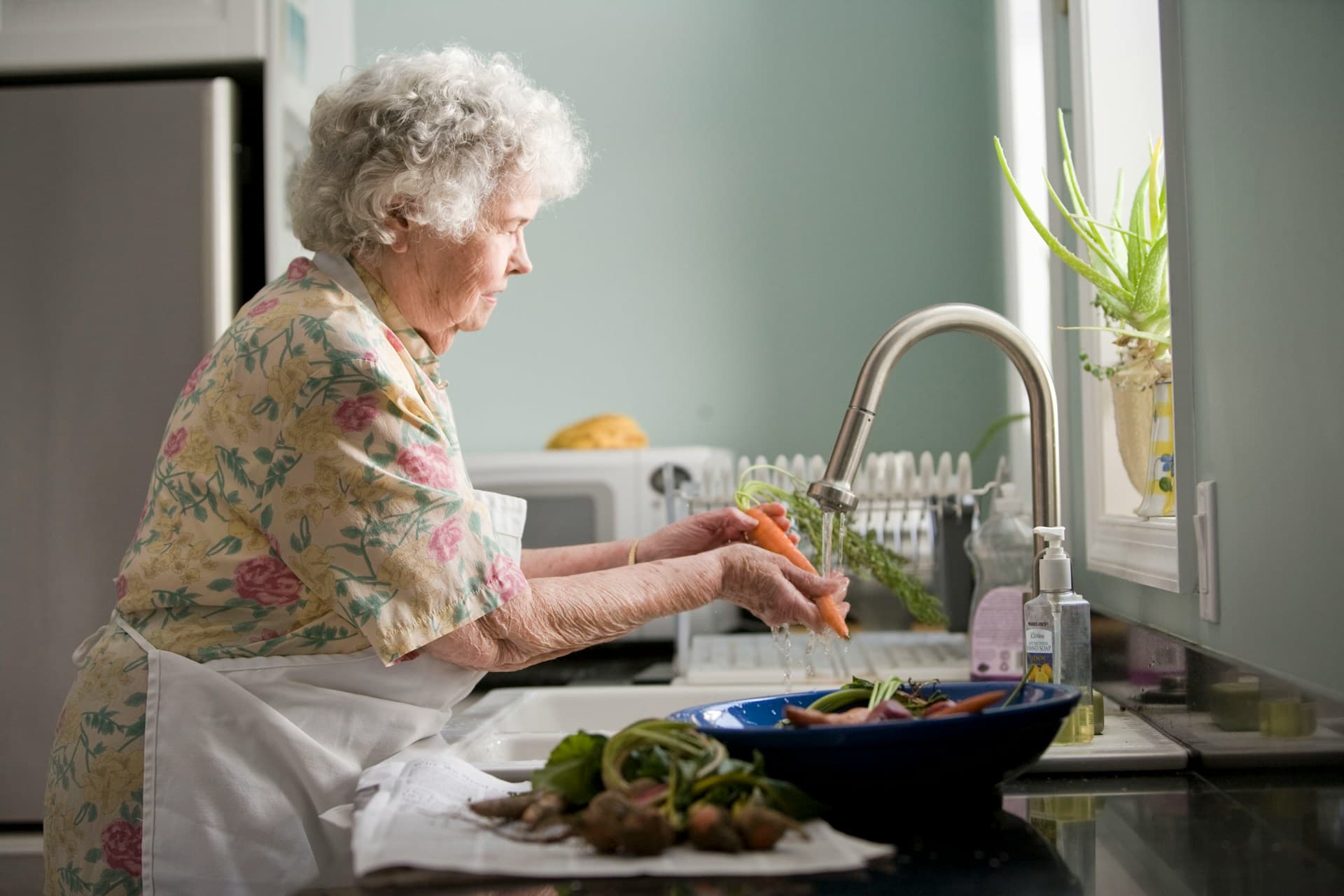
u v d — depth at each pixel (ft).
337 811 3.18
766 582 3.60
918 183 10.09
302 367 3.25
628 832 2.01
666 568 3.55
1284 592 2.90
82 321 5.75
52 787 3.53
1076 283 5.47
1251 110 3.08
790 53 10.25
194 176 5.73
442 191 3.51
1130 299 4.36
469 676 3.58
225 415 3.35
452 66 3.68
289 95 6.03
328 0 6.79
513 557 4.26
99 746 3.39
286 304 3.44
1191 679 3.37
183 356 5.72
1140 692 3.94
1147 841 2.42
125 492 5.73
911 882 2.09
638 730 2.23
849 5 10.21
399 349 3.56
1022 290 8.43
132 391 5.74
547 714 5.39
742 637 6.95
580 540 8.32
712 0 10.32
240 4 5.79
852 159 10.15
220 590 3.39
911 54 10.14
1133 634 4.05
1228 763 3.06
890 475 6.63
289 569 3.37
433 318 3.78
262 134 6.09
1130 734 3.54
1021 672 5.25
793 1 10.27
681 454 8.24
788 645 3.93
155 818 3.30
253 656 3.43
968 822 2.58
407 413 3.28
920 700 2.89
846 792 2.36
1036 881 2.11
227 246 5.76
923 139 10.11
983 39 10.00
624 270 10.27
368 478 3.20
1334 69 2.57
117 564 5.72
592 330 10.28
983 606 5.30
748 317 10.17
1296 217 2.81
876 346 3.23
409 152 3.49
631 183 10.30
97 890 3.37
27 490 5.77
